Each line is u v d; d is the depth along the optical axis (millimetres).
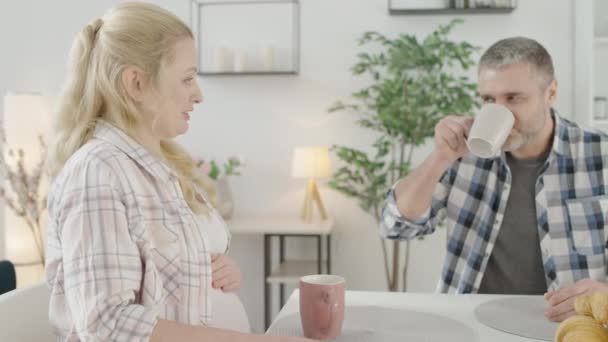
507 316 1110
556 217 1539
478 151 1174
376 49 3311
